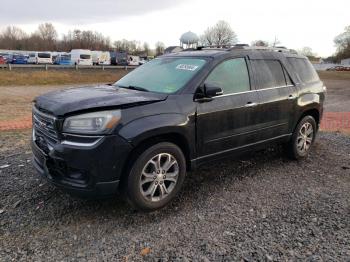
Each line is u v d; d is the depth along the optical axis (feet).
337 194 14.29
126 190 11.72
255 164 18.04
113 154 10.99
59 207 12.57
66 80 100.48
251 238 10.77
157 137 12.20
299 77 18.53
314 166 17.98
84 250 10.08
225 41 221.66
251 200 13.57
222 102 14.02
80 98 11.77
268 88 16.37
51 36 350.84
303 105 18.19
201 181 15.48
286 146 18.60
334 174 16.78
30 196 13.39
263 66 16.51
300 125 18.38
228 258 9.74
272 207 12.96
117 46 347.77
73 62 175.22
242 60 15.61
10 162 17.38
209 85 13.38
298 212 12.57
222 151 14.46
